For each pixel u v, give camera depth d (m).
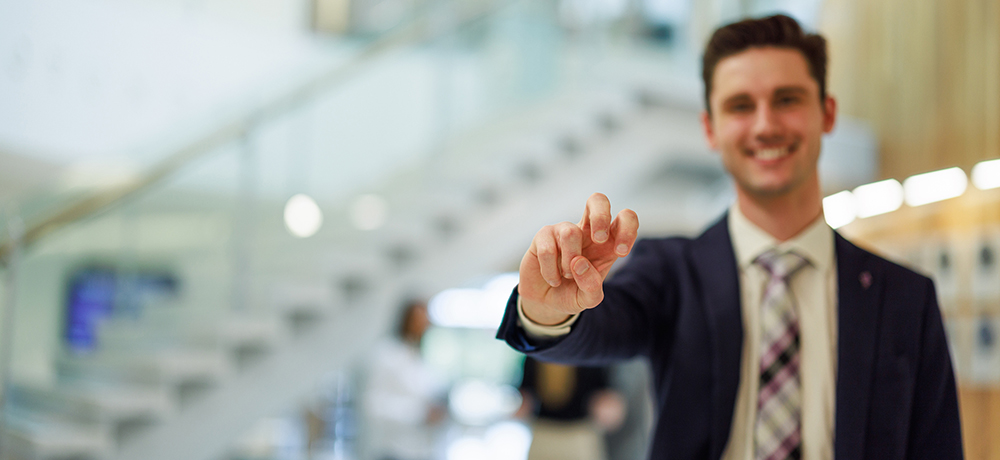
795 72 0.83
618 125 4.29
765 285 0.82
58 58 4.07
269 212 4.24
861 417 0.75
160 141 4.15
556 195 4.09
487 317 7.82
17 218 3.10
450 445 6.46
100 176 3.49
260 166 4.21
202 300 3.89
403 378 3.62
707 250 0.87
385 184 4.67
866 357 0.77
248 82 4.98
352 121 4.70
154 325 3.73
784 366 0.79
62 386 3.36
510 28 4.61
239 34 4.99
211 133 3.93
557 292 0.65
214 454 3.20
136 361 3.19
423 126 4.62
